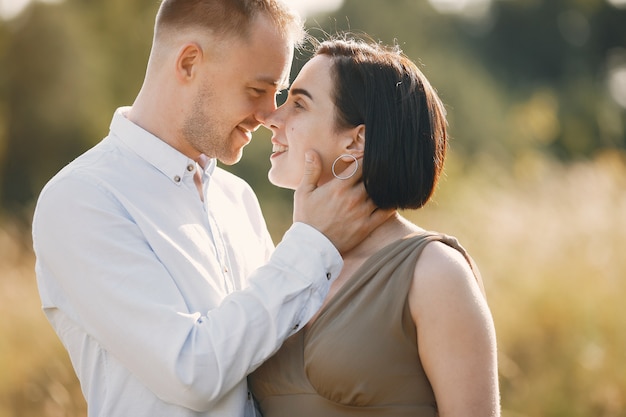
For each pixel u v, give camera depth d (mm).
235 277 2904
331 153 2699
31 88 16297
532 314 6043
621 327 5828
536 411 5453
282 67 2893
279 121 2797
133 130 2824
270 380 2648
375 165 2594
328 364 2504
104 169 2730
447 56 22984
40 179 16344
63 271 2621
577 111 23250
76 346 2730
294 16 2920
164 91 2859
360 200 2645
